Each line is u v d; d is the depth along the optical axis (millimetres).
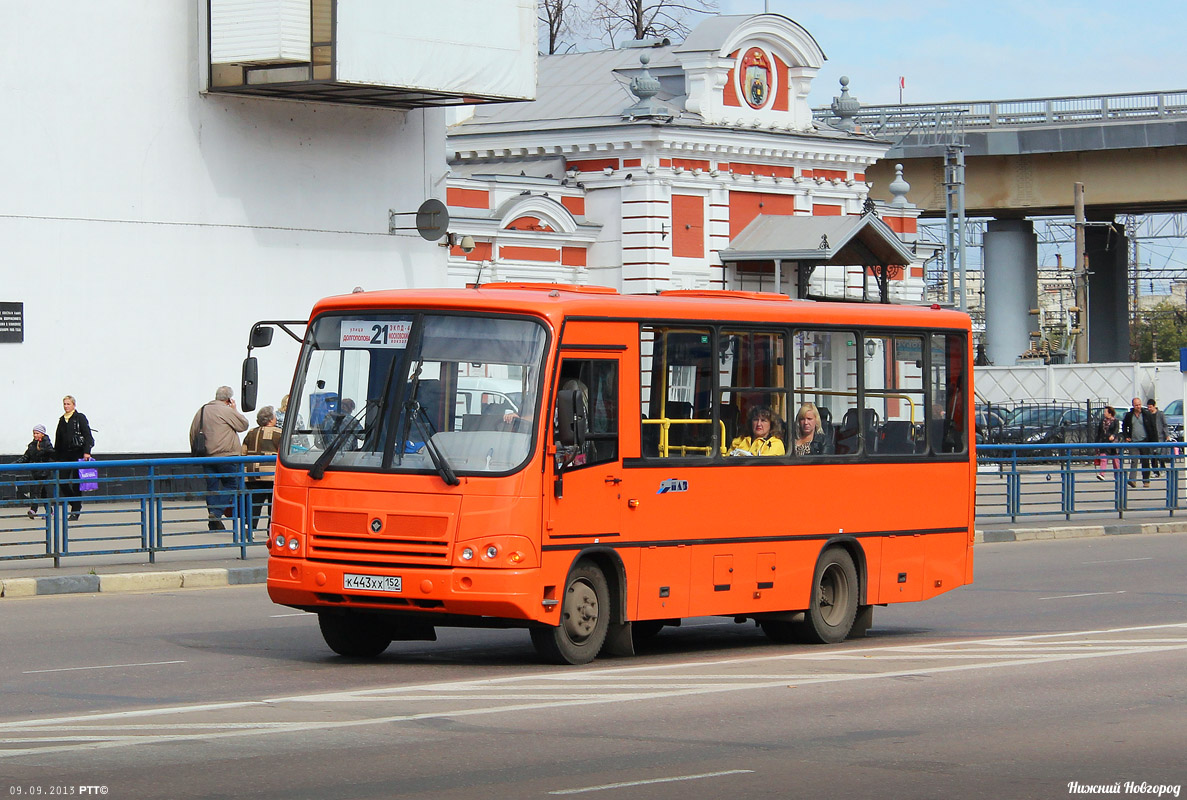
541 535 13875
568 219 45875
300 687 12977
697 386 15516
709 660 15141
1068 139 67375
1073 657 15398
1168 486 34750
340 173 35156
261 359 33875
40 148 30969
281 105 34156
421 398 14078
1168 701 12859
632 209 46500
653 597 15031
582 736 11008
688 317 15414
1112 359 80938
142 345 32250
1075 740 11195
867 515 17219
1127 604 20578
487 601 13570
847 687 13406
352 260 35406
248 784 9312
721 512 15641
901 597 17625
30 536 24781
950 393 18312
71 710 11773
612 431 14633
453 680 13453
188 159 32781
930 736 11273
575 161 47688
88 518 21938
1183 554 27984
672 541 15164
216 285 33250
